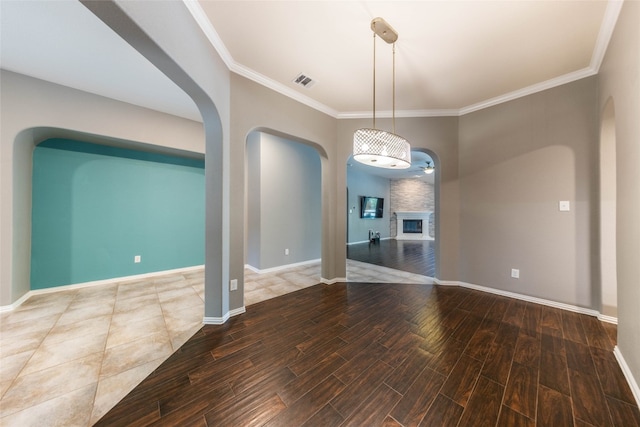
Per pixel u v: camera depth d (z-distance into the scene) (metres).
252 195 4.64
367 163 2.31
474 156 3.35
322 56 2.37
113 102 3.13
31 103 2.64
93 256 3.56
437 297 3.08
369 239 8.92
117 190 3.76
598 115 2.43
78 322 2.39
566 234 2.67
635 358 1.46
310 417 1.31
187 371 1.68
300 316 2.55
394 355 1.86
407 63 2.46
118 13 1.13
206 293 2.38
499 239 3.15
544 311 2.63
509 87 2.89
